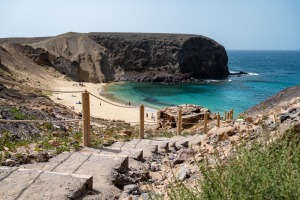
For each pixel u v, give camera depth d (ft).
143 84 311.68
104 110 157.58
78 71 329.11
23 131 34.14
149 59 369.71
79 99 181.06
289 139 13.60
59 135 34.32
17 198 13.91
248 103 202.08
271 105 62.54
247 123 25.91
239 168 10.67
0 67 214.69
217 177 10.98
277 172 10.02
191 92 255.50
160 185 18.76
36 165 19.80
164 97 229.25
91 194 16.06
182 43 366.22
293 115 18.79
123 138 36.11
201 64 371.76
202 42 378.12
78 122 57.82
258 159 11.09
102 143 28.66
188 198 11.02
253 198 9.39
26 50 305.73
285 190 9.23
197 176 16.30
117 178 18.52
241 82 328.08
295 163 10.60
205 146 24.47
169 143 32.81
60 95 188.85
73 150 24.72
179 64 357.41
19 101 90.27
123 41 376.27
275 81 338.54
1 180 15.64
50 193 14.56
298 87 73.10
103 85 292.81
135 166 22.48
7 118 41.88
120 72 358.43
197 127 60.03
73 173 18.66
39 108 70.28
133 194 17.30
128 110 163.32
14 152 23.21
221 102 206.69
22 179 15.87
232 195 9.66
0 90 98.73
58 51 352.49
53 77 287.28
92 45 372.17
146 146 29.09
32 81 230.68
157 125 72.90
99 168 19.47
